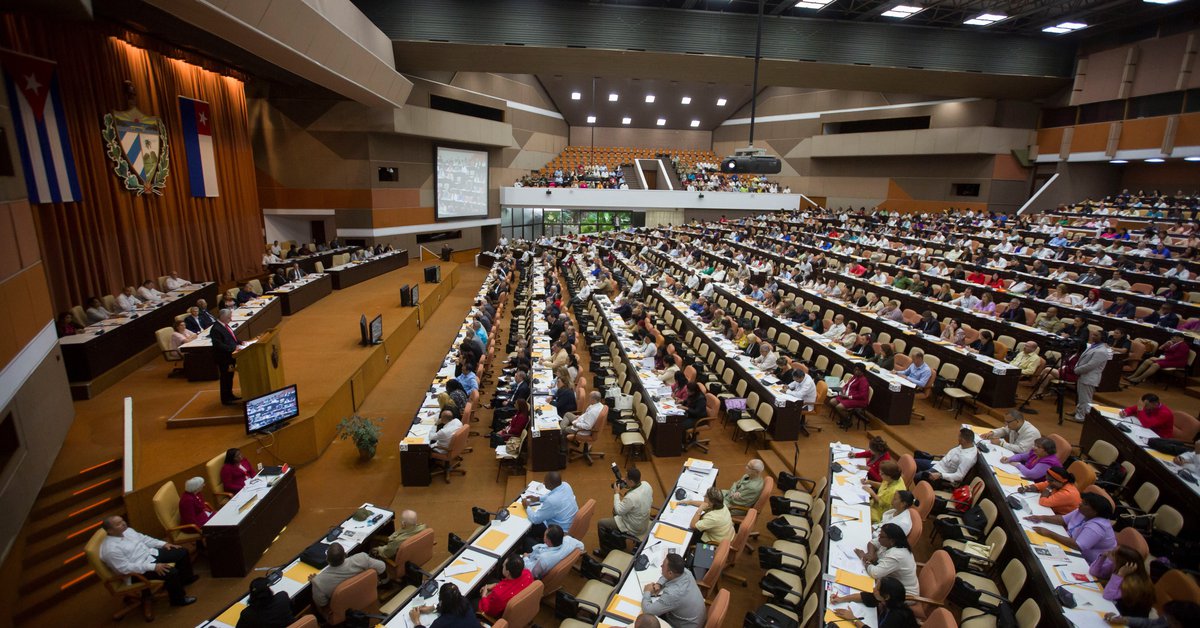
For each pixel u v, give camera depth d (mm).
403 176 28953
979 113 32156
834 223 33219
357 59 18000
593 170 40562
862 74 25078
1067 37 26609
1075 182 29844
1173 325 12570
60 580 7285
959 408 11062
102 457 8859
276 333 10914
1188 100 24438
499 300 20938
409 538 6797
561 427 10000
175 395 11391
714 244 29469
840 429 10758
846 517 6809
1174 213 22984
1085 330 10953
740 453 10320
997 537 6414
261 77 22141
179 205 17188
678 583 5418
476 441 11500
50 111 12156
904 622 4809
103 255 13859
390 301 20500
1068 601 5207
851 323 14188
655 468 9852
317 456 10828
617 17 21969
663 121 45406
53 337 9539
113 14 12695
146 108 15750
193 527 7680
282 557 7977
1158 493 6824
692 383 10586
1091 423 9023
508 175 38156
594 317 19391
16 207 8602
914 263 20875
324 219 27375
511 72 24938
